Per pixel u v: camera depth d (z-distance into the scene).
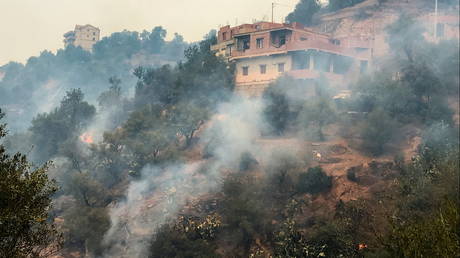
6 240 13.66
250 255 38.03
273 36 70.25
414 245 17.72
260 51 68.75
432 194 31.70
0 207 13.47
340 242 34.97
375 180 45.00
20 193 13.73
